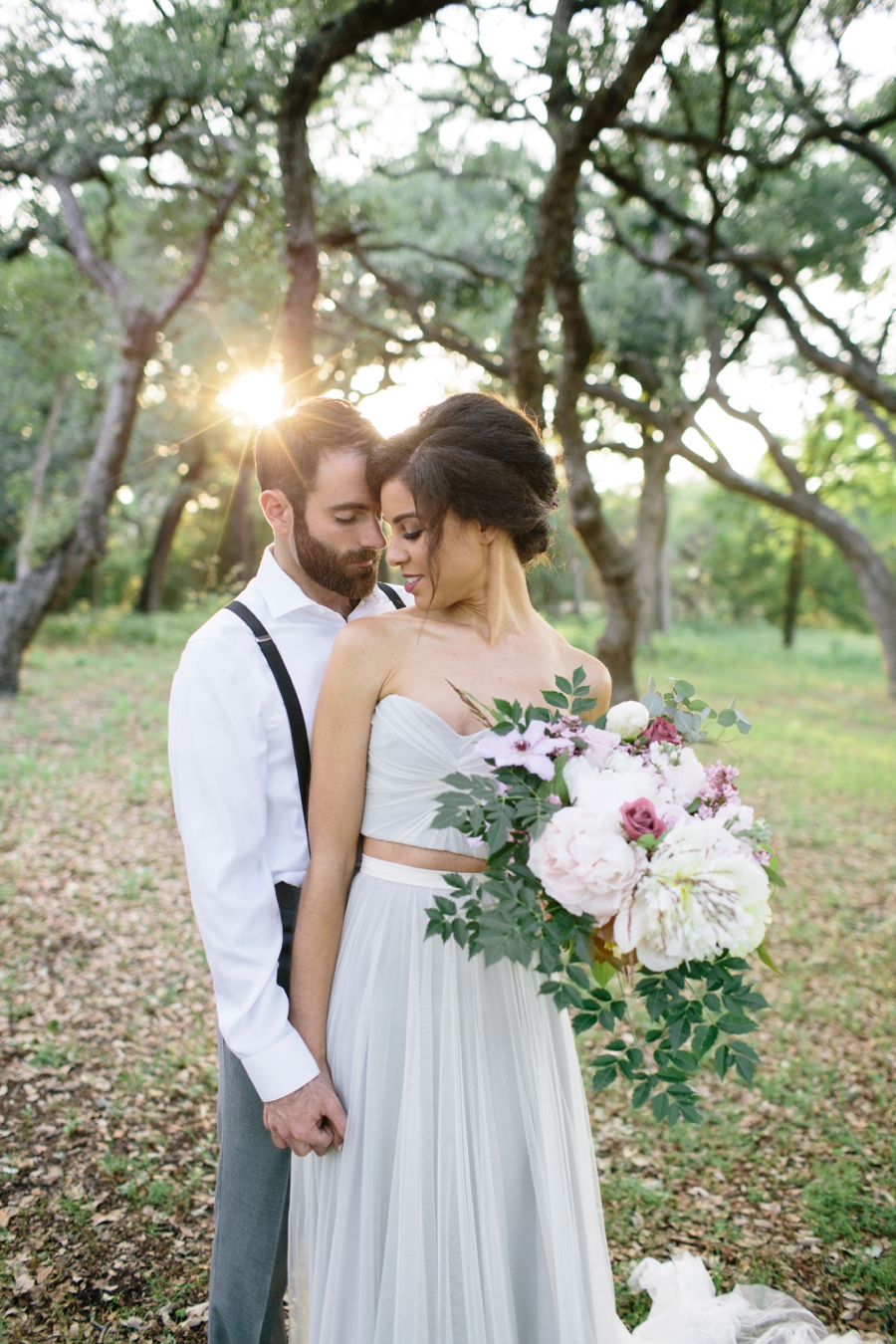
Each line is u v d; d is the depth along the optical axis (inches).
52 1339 88.7
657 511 704.4
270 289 440.1
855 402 520.4
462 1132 61.0
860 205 376.8
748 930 52.7
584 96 255.0
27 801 272.1
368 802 64.0
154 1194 109.7
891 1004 169.0
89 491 450.3
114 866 224.2
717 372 406.0
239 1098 67.8
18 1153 117.3
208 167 353.4
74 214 389.7
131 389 442.6
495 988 63.6
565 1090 68.3
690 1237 107.7
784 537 1154.7
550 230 279.7
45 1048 141.3
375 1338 60.1
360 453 66.7
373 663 62.8
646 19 229.9
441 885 62.3
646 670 713.6
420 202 499.2
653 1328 87.4
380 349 504.1
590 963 58.9
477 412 62.4
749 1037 155.9
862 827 292.4
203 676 64.6
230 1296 70.2
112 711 417.4
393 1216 60.5
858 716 545.3
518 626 67.7
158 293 491.5
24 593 444.1
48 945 179.9
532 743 55.9
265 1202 68.6
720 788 61.8
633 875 51.8
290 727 67.3
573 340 322.7
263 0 251.0
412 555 62.5
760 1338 87.1
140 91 293.0
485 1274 60.7
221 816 63.5
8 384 646.5
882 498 923.4
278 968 67.7
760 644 1226.0
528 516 63.0
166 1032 149.6
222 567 961.5
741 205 361.7
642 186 346.3
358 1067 62.1
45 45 297.7
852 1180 117.0
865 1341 91.2
